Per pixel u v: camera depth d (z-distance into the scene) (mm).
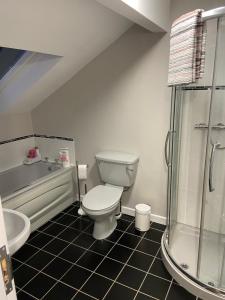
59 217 2918
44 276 2033
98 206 2289
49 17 1687
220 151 2057
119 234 2568
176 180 2395
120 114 2641
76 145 3061
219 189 2162
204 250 2139
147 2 1734
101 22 2018
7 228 1560
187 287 1859
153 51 2295
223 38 1787
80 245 2410
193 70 1562
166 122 2408
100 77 2631
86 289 1899
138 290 1880
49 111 3107
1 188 2865
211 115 1845
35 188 2539
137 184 2760
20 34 1726
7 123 2980
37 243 2447
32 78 2533
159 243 2414
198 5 2021
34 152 3271
